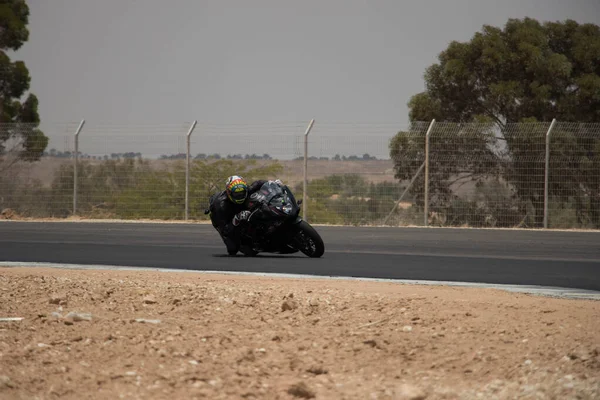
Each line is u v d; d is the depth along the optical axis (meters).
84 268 50.00
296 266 51.41
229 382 21.41
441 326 27.47
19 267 50.00
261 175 99.75
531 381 21.59
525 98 125.19
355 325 28.42
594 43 127.38
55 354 23.62
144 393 20.28
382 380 22.14
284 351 25.03
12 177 105.50
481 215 95.44
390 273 48.19
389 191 96.88
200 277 44.00
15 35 159.12
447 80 127.31
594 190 94.19
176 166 102.44
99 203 104.25
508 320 28.05
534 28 127.94
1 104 155.00
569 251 65.62
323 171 98.12
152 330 27.28
